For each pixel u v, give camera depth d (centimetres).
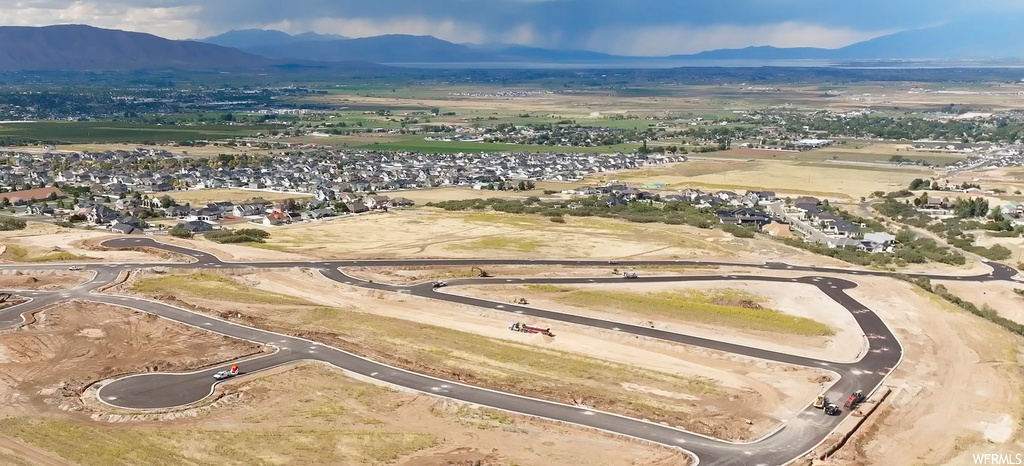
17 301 13588
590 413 8919
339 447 8119
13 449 8019
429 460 7850
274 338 11569
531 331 12019
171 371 10256
